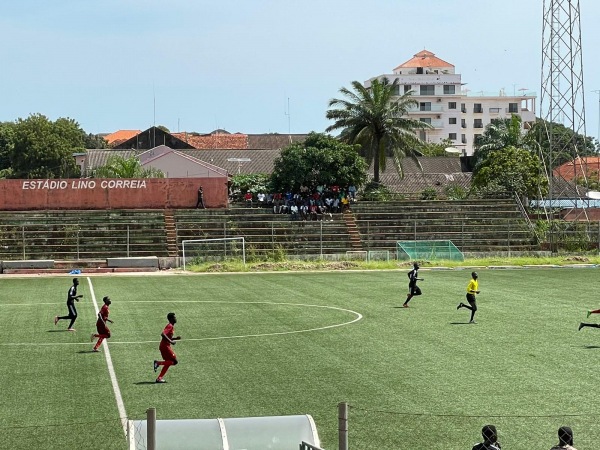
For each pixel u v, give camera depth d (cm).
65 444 1975
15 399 2408
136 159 9656
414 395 2434
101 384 2597
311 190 8269
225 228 7512
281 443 1656
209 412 2255
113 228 7550
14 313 4181
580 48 8306
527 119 18800
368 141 10088
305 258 7288
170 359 2628
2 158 14225
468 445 1967
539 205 9444
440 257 7369
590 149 14588
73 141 13675
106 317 3186
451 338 3409
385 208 8250
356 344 3281
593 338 3403
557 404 2331
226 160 11438
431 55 19300
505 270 6700
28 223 7519
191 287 5441
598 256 7538
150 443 1523
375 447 1953
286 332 3584
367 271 6625
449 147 16388
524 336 3453
